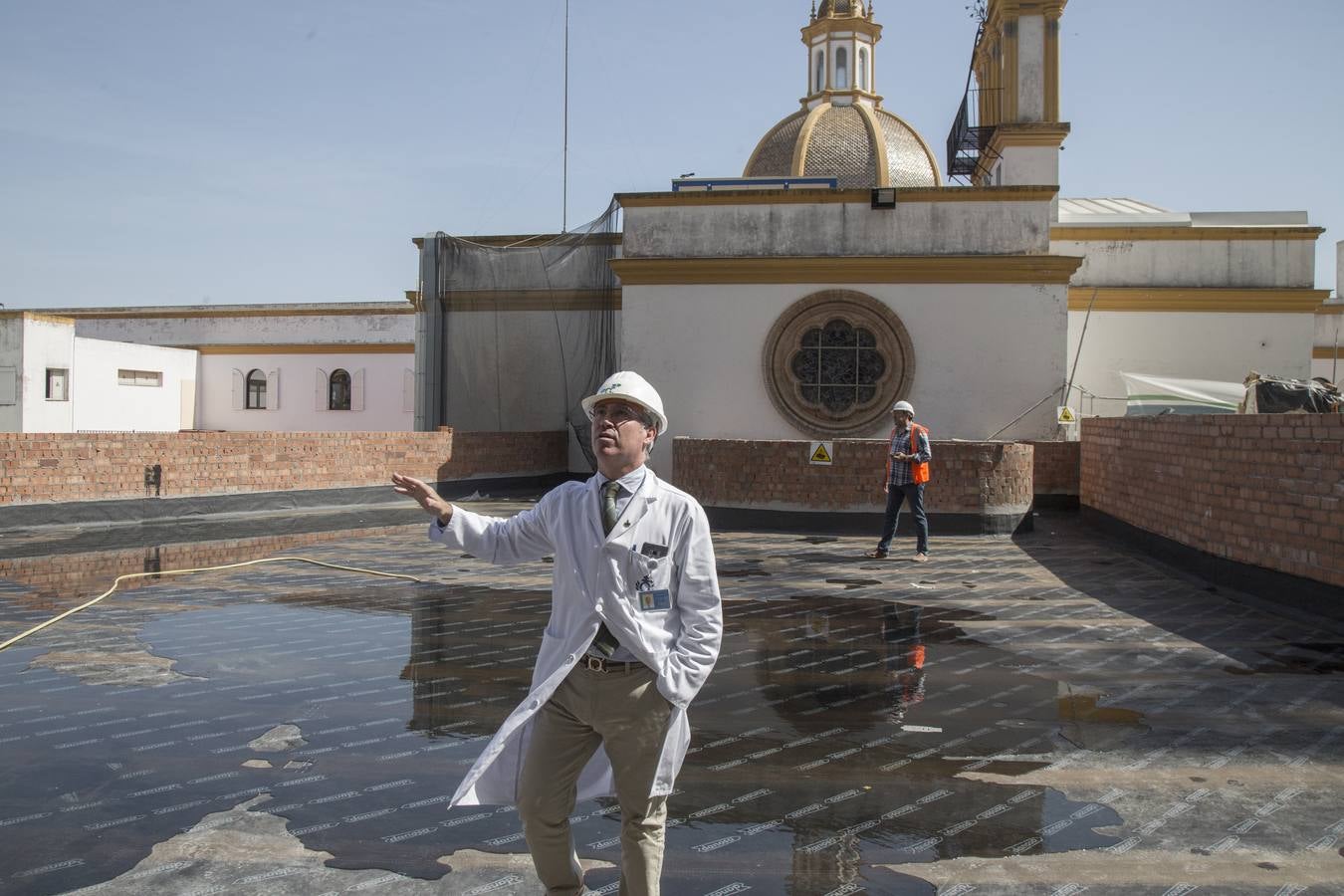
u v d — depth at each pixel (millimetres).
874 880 3479
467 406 21688
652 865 2967
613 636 2947
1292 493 8195
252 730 5094
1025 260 16766
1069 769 4613
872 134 27922
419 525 14750
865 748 4910
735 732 5156
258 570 10328
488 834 3830
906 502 13633
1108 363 19109
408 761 4648
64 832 3830
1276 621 7930
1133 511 12375
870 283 17250
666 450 17844
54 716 5305
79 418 25875
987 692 5926
